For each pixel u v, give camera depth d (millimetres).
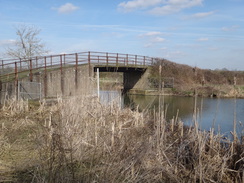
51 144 4906
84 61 24438
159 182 5367
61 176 4582
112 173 4836
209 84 21266
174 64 37938
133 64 32906
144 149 5719
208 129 12039
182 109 19672
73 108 8742
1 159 6078
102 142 6438
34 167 5355
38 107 13750
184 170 5984
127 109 13555
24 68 26516
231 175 5977
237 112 17516
